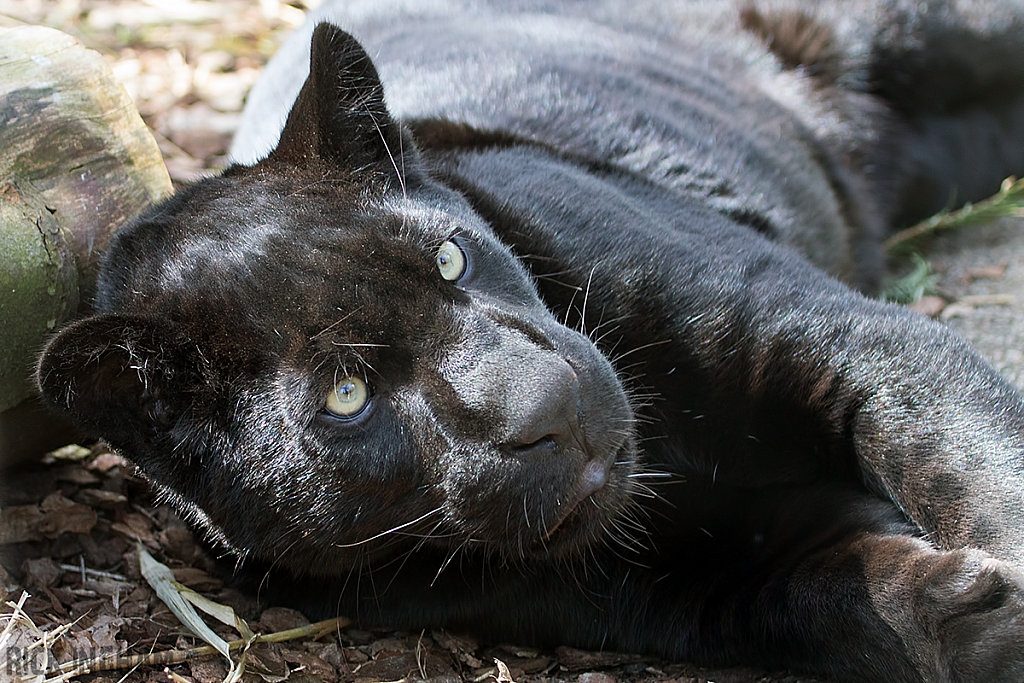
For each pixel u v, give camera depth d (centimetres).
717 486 384
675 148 473
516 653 386
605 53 539
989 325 541
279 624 385
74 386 317
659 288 375
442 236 333
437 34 543
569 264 378
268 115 533
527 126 454
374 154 362
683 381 379
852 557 342
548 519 313
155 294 328
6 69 396
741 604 360
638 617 377
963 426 346
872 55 639
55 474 442
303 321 311
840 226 555
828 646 342
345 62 358
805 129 588
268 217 333
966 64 642
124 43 830
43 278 383
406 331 313
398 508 326
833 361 363
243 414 319
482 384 304
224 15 878
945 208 672
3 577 379
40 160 394
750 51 614
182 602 382
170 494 348
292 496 323
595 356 332
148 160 431
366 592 380
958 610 310
